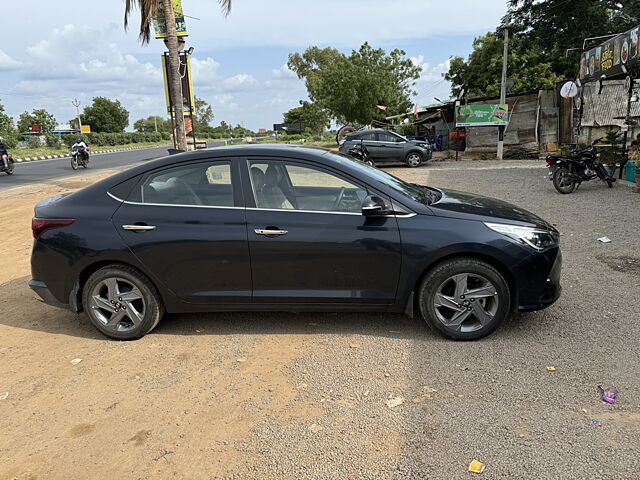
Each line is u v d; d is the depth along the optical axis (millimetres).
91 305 4168
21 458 2760
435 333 3947
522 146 21594
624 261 5762
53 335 4387
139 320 4133
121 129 103250
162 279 4020
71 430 2992
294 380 3428
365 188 3928
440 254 3732
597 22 24781
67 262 4062
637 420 2789
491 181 13664
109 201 4098
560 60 31438
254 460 2643
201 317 4598
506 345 3781
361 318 4418
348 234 3811
